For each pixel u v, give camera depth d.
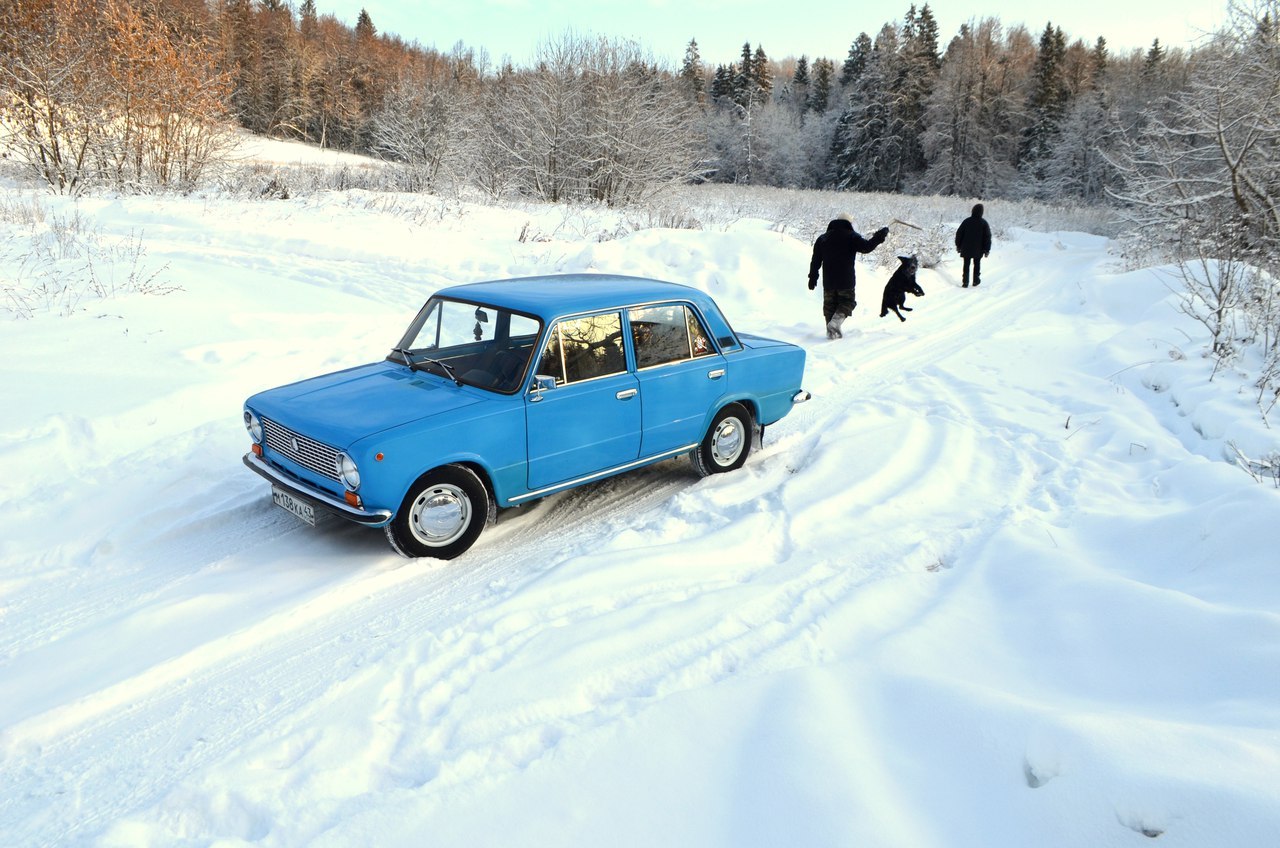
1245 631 3.08
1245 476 5.12
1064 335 10.97
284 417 4.93
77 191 19.69
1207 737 2.37
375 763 3.06
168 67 21.11
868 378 9.27
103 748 3.34
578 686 3.46
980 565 4.48
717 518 5.50
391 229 17.19
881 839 2.30
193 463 6.03
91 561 4.89
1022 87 62.81
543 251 15.98
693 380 6.00
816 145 70.00
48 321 8.94
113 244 13.16
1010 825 2.30
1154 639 3.27
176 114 21.41
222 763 3.08
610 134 25.89
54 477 5.81
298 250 15.08
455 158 25.94
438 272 14.05
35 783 3.14
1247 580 3.68
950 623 3.80
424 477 4.79
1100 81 65.12
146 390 7.28
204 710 3.57
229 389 7.58
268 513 5.59
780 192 42.69
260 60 63.84
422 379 5.41
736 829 2.46
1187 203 14.91
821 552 4.87
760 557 4.91
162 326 9.15
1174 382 7.73
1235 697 2.78
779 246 14.86
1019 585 4.12
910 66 62.97
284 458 5.05
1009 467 6.25
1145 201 16.31
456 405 4.94
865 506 5.56
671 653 3.73
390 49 84.00
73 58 20.09
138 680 3.71
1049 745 2.49
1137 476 5.83
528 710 3.30
